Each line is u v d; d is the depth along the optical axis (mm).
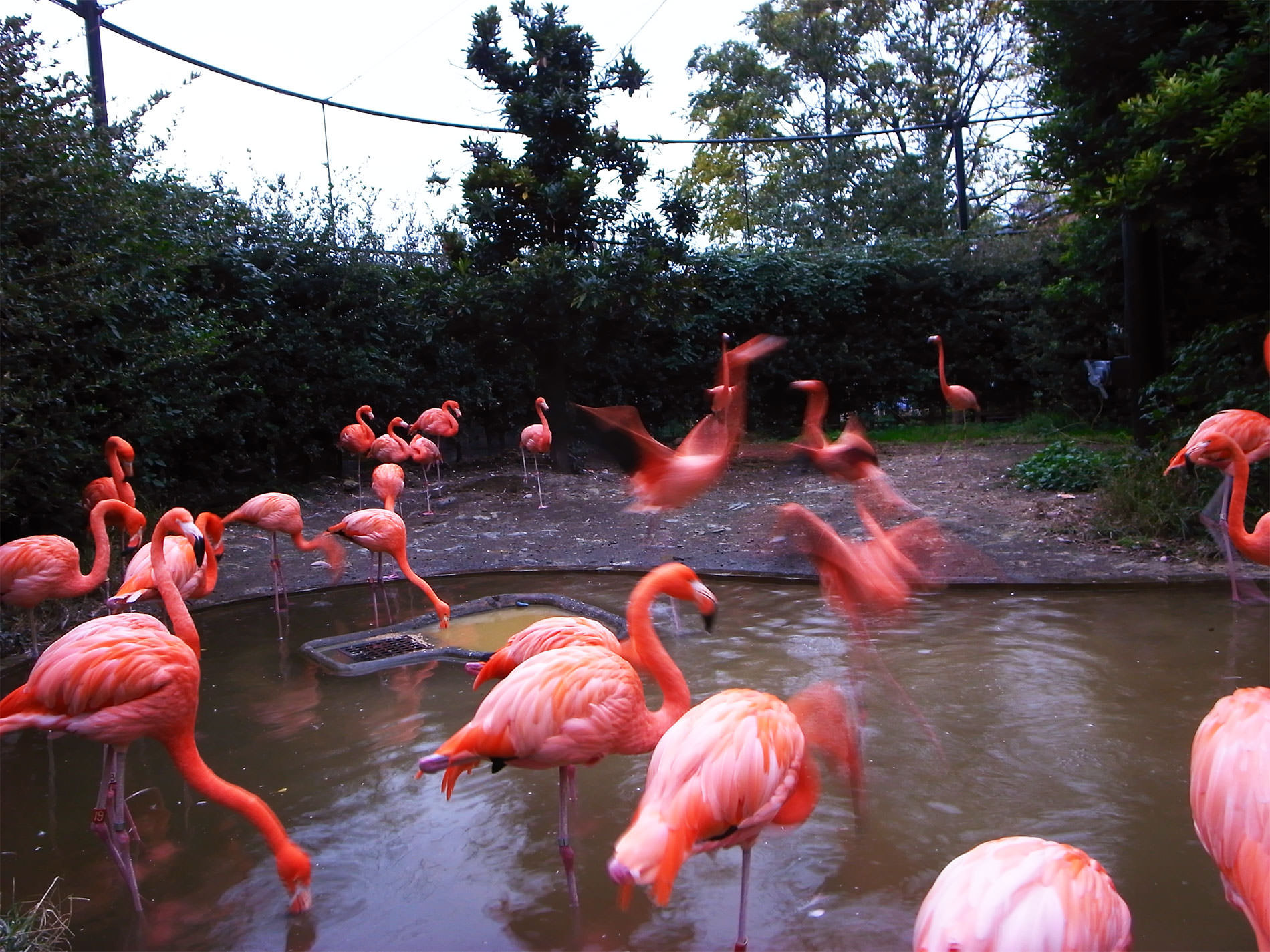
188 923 2975
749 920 2883
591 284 11086
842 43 26156
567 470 12500
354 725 4547
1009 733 4090
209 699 4973
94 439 8078
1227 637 5254
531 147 11812
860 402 17359
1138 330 10078
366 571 7766
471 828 3527
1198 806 2326
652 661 3418
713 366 15766
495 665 3928
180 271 9422
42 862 3402
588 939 2820
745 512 9555
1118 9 8195
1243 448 6480
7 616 6371
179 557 5496
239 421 10852
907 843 3254
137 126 8344
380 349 12727
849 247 18844
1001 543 7652
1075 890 1870
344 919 2969
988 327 17469
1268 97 6625
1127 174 7633
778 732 2691
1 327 6512
